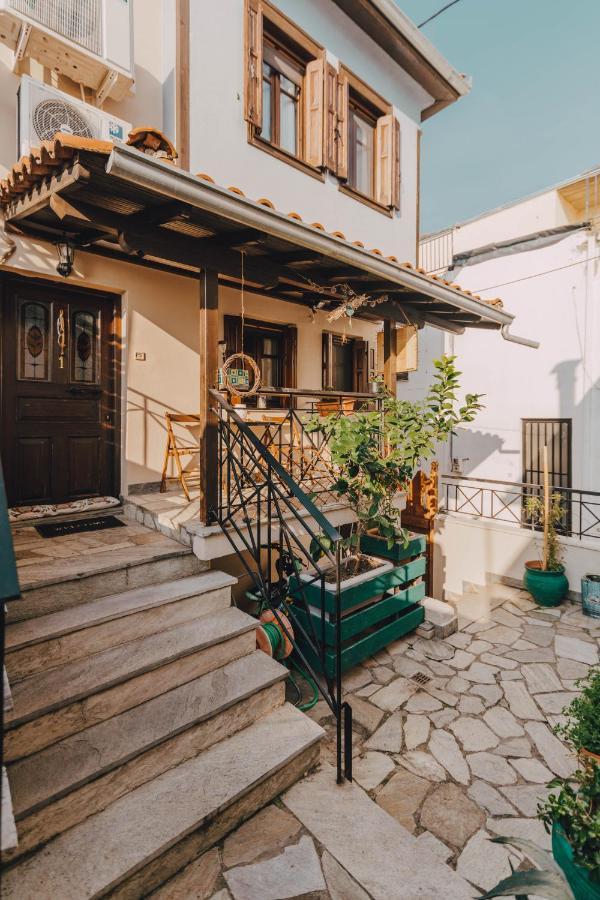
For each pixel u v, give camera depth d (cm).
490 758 289
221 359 512
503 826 238
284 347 621
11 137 364
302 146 582
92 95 412
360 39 623
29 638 236
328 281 468
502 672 398
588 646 454
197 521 355
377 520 415
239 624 299
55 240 376
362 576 393
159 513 382
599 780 185
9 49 363
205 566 349
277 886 187
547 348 759
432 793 260
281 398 621
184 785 214
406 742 303
